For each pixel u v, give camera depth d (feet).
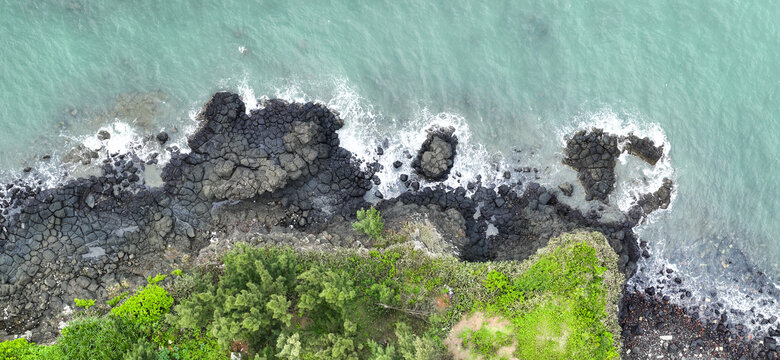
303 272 66.39
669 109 79.05
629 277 78.59
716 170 78.95
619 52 79.46
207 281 66.18
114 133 77.82
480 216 79.82
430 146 79.15
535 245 75.25
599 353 68.03
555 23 79.82
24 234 72.64
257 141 77.36
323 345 62.18
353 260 69.97
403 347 62.03
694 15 78.84
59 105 78.23
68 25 79.46
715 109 78.59
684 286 78.84
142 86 79.30
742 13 78.02
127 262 73.41
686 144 79.05
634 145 79.36
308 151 76.54
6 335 69.21
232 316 60.08
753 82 77.97
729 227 79.00
